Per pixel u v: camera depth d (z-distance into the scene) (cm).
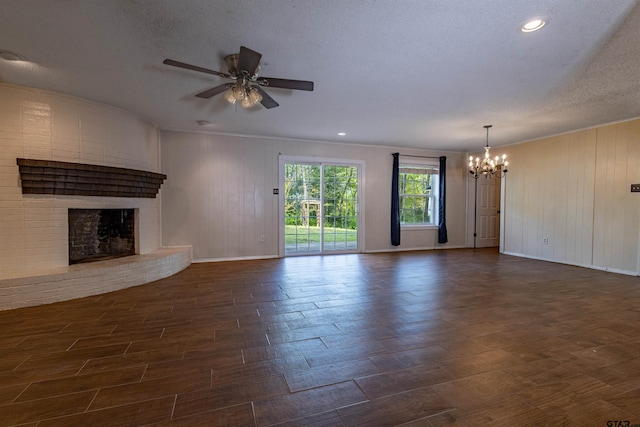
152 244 501
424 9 203
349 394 184
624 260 492
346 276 472
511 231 672
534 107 415
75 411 166
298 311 321
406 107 416
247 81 265
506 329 278
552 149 591
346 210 685
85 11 205
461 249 752
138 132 460
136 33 233
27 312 311
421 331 273
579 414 167
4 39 241
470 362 221
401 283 433
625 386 192
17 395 179
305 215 655
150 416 163
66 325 280
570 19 215
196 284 421
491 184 799
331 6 200
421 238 746
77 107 379
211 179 573
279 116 464
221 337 258
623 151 489
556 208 586
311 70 300
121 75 312
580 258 549
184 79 322
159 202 537
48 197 357
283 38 241
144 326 279
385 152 705
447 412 168
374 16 212
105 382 193
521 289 405
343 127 530
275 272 496
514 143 661
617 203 499
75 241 437
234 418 162
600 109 426
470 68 295
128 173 426
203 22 219
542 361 222
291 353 232
